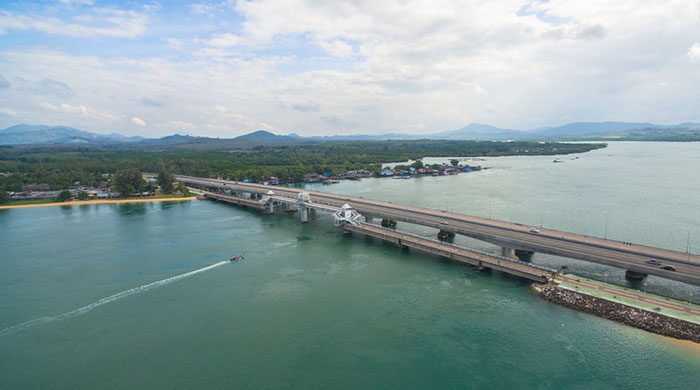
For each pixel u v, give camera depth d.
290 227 169.38
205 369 68.19
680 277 84.00
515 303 88.44
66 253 130.75
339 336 77.50
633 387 60.88
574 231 141.00
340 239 147.25
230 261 120.81
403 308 88.00
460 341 74.56
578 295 86.94
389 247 135.25
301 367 68.19
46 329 81.75
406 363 68.62
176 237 151.00
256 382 64.56
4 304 93.00
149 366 69.25
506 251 116.81
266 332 79.44
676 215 162.38
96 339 77.94
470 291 95.56
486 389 61.69
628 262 93.31
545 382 62.75
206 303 92.38
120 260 122.94
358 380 64.50
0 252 132.50
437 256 123.25
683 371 63.62
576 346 71.44
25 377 66.50
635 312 78.44
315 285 101.62
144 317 86.19
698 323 73.00
